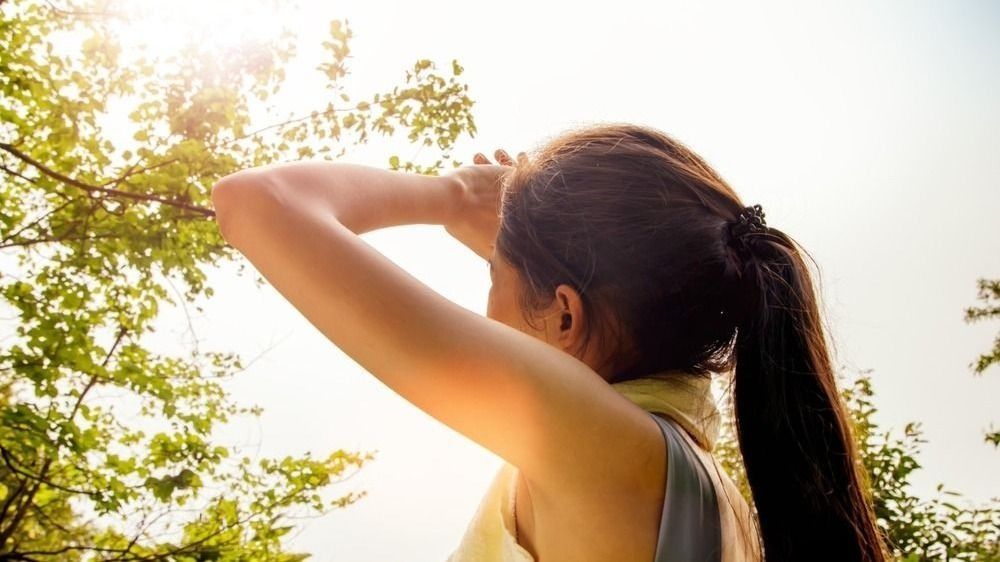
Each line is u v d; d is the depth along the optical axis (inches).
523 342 23.4
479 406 22.1
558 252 31.2
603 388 24.7
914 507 163.8
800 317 31.6
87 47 175.2
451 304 22.9
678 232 30.6
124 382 192.5
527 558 26.9
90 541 243.0
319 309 22.3
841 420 30.9
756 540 30.8
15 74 165.3
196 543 211.2
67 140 175.6
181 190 176.9
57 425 170.7
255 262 24.0
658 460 24.6
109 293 196.7
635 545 23.6
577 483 23.4
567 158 33.1
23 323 184.9
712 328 30.5
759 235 32.7
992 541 160.9
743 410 30.7
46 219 180.9
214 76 181.9
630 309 30.0
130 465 191.6
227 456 205.3
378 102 188.7
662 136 35.3
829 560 29.1
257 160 188.7
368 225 30.6
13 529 204.7
